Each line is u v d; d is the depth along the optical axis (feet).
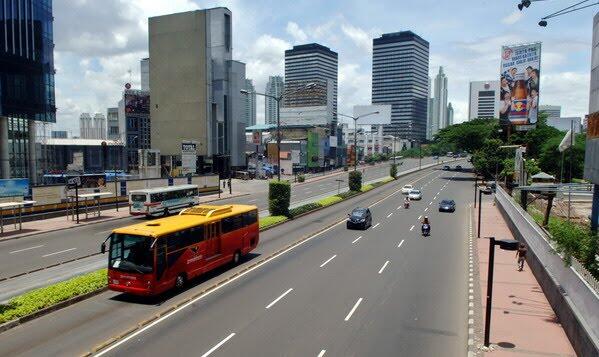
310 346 53.31
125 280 68.74
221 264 86.94
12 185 131.85
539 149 268.62
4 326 57.41
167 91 318.86
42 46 249.14
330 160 465.88
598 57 79.71
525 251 93.30
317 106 508.94
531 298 72.13
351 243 115.55
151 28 319.88
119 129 470.80
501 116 206.90
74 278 77.41
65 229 133.69
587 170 86.48
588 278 54.29
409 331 58.08
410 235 128.06
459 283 80.12
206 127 310.24
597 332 47.21
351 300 70.03
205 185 231.09
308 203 185.68
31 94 243.19
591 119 83.97
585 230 70.79
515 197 154.20
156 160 285.43
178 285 74.08
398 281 80.89
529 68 199.62
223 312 64.39
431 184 302.25
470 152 361.10
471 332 57.98
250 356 50.55
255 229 101.45
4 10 226.58
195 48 308.60
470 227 142.41
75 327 58.65
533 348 53.52
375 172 411.54
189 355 50.65
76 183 143.33
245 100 354.95
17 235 122.11
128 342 54.03
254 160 368.89
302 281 80.33
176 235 73.36
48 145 407.03
